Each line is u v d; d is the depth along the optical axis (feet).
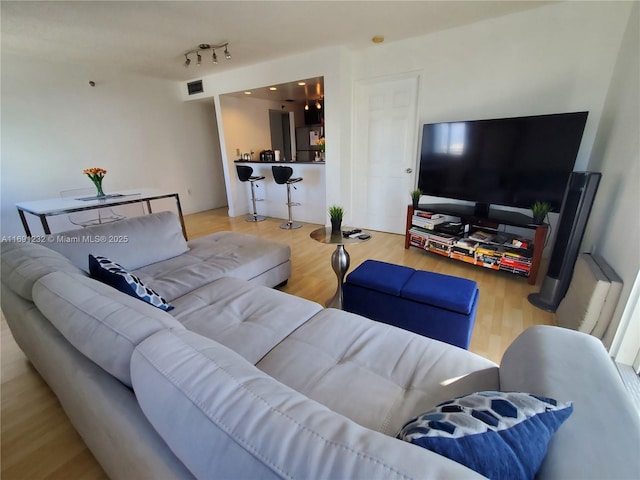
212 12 8.61
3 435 4.30
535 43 9.01
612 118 7.65
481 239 9.45
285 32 10.20
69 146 13.51
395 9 8.63
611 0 7.86
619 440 1.86
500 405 1.92
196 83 16.63
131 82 15.20
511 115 9.83
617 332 5.36
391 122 12.46
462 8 8.67
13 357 5.91
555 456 1.83
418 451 1.41
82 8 8.15
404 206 13.11
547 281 7.33
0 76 11.52
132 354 2.24
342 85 12.21
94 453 3.51
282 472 1.34
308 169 15.37
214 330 4.33
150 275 6.37
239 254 7.43
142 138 15.98
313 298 8.06
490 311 7.25
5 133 11.85
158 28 9.66
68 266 4.47
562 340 2.90
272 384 1.90
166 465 2.05
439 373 3.39
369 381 3.35
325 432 1.50
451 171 10.17
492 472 1.61
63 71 12.98
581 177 6.49
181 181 18.12
